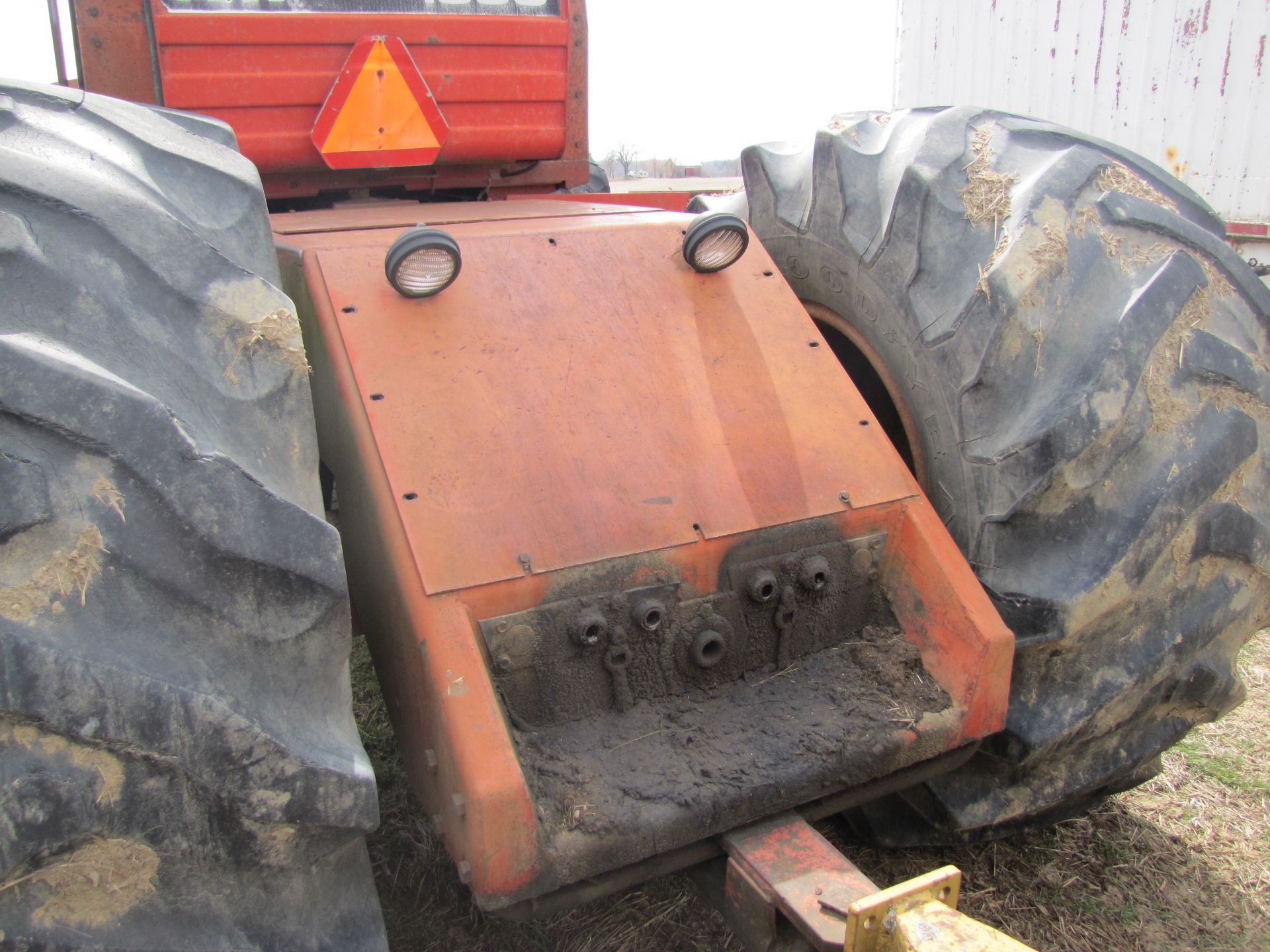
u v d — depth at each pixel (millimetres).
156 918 1127
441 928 2020
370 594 1646
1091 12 5777
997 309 1787
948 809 1892
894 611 1872
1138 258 1800
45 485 1039
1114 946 1975
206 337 1303
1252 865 2203
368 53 2619
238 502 1156
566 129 3191
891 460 1905
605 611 1597
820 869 1460
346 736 1277
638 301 1937
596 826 1444
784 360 1964
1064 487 1686
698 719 1673
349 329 1699
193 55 2467
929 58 6848
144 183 1414
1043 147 1957
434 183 3031
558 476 1642
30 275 1145
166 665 1081
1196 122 5387
